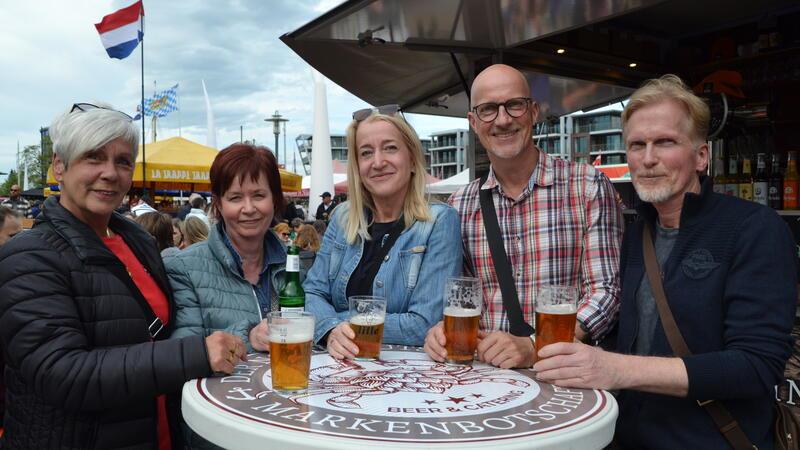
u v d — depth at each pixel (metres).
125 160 1.74
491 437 1.06
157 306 1.91
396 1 3.30
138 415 1.64
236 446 1.10
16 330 1.47
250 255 2.20
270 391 1.36
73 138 1.62
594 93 5.83
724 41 4.37
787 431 1.59
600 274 2.14
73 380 1.44
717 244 1.59
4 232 4.00
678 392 1.46
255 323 2.05
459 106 6.95
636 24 4.61
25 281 1.49
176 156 11.08
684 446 1.59
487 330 2.30
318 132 16.03
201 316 2.02
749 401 1.56
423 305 1.94
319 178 15.96
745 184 3.64
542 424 1.14
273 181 2.12
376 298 1.75
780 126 3.99
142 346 1.50
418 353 1.84
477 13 3.54
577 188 2.25
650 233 1.80
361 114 2.04
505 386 1.44
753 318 1.49
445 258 1.99
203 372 1.48
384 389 1.40
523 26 3.83
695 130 1.67
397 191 2.03
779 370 1.48
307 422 1.13
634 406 1.72
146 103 19.08
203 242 2.16
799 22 4.04
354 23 3.77
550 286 1.56
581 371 1.42
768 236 1.53
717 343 1.59
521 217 2.30
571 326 1.55
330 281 2.15
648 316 1.76
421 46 4.22
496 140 2.26
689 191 1.70
